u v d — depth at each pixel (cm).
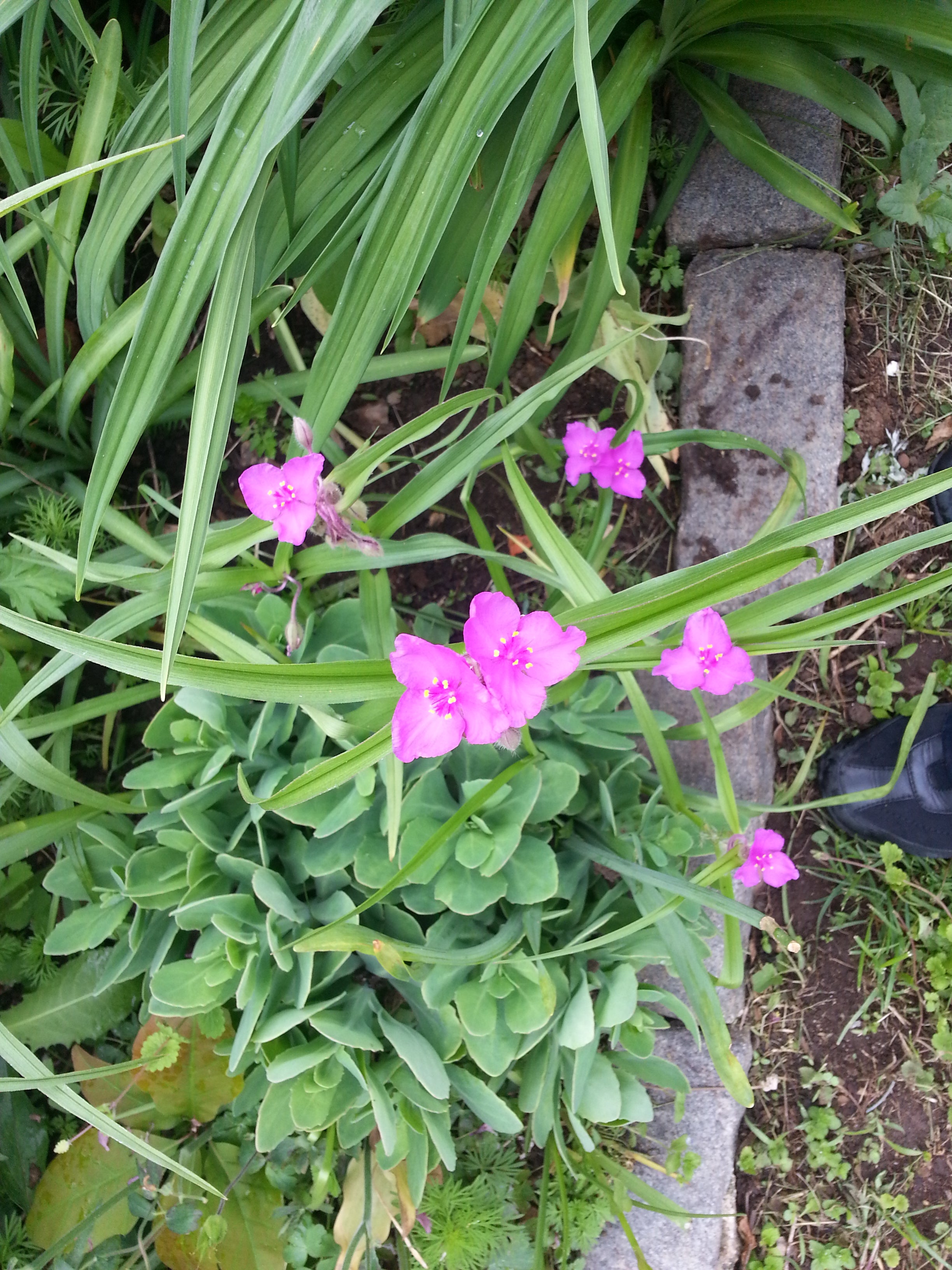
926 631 65
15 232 60
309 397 48
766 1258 63
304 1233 53
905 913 65
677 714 63
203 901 48
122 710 63
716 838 51
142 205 49
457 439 56
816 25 53
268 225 52
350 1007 49
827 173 62
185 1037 53
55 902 56
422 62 49
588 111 36
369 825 50
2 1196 56
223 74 47
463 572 63
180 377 56
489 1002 48
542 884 48
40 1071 40
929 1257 64
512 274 60
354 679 39
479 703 37
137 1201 50
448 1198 56
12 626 36
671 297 65
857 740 64
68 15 49
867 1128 64
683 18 52
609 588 62
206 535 41
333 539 43
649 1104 54
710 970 63
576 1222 59
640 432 58
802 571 64
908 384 65
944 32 48
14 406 57
